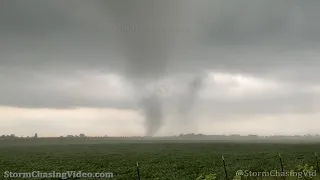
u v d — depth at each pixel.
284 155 65.75
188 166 50.03
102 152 97.00
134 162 58.81
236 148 112.06
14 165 54.78
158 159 64.75
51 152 99.56
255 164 48.53
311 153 71.88
